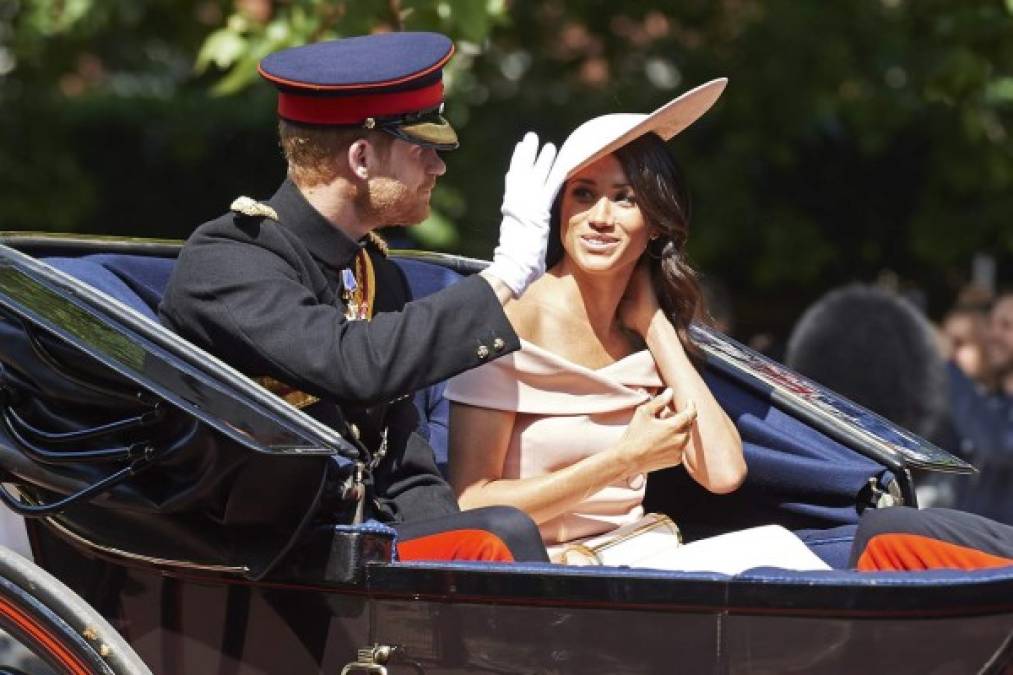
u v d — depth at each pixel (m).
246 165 32.88
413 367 10.80
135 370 10.18
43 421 10.95
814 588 9.26
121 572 11.10
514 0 30.25
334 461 10.23
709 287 23.80
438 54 11.77
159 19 30.48
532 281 11.36
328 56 11.72
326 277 11.76
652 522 12.66
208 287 11.03
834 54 29.70
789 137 30.41
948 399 18.83
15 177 32.25
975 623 9.34
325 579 10.09
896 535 10.95
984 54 27.05
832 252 31.38
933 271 32.44
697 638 9.47
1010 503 20.05
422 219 11.95
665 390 12.90
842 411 13.46
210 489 10.16
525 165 11.48
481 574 9.75
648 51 30.98
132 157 32.88
